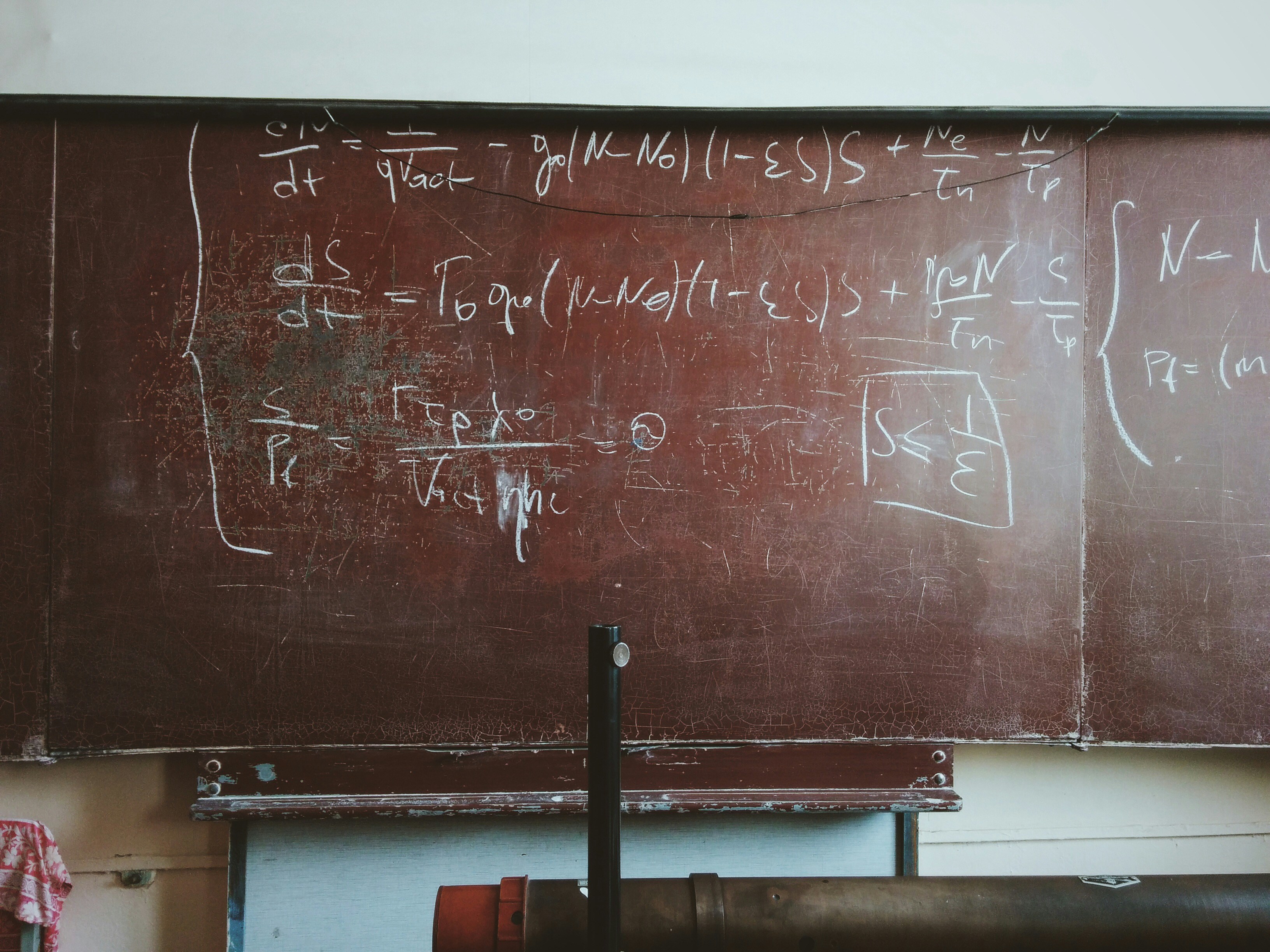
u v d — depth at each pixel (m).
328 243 1.52
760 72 1.62
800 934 0.97
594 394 1.55
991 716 1.57
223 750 1.50
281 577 1.51
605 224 1.56
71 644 1.48
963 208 1.58
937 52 1.63
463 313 1.54
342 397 1.52
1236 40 1.65
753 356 1.57
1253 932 0.98
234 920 1.51
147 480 1.49
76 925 1.55
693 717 1.56
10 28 1.51
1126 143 1.59
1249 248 1.60
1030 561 1.58
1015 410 1.58
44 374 1.48
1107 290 1.59
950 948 0.98
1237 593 1.59
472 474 1.54
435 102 1.54
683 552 1.56
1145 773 1.72
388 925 1.56
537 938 0.93
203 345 1.50
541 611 1.55
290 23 1.56
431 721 1.53
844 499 1.57
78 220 1.48
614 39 1.60
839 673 1.57
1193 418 1.59
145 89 1.54
